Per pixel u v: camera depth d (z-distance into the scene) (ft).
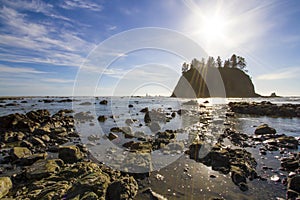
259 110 98.89
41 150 33.30
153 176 21.85
